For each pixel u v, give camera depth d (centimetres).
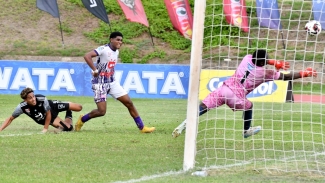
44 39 7119
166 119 3256
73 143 2102
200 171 1534
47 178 1466
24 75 5222
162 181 1431
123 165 1664
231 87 2117
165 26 7406
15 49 6900
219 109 3841
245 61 2109
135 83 5153
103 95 2448
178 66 5156
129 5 5841
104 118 3256
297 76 2078
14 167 1617
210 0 7012
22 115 3425
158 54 6912
